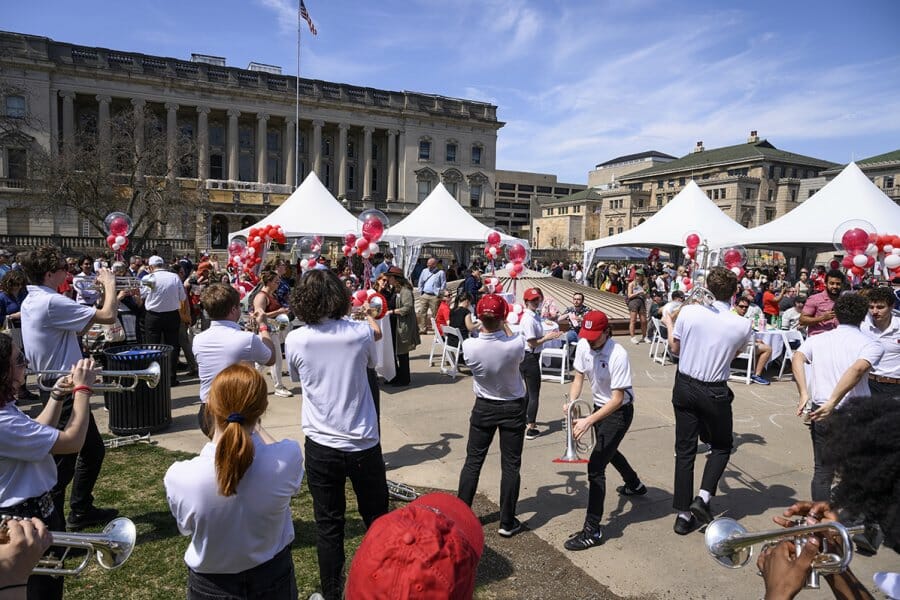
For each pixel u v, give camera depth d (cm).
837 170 6606
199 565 199
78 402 238
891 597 133
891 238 802
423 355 1112
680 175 7931
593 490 384
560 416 698
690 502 405
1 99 4522
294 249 1405
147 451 547
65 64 5250
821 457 144
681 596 332
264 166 6197
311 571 346
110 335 793
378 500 319
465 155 7306
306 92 6328
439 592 112
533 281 1415
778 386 901
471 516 145
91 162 3591
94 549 182
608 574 353
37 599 247
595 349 390
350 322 314
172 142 3884
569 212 8969
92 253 3416
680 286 1279
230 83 5975
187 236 4775
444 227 1908
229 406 192
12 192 4978
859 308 385
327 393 301
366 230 745
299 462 211
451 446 580
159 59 5697
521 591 335
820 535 152
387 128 6850
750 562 369
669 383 899
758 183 7081
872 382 469
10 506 222
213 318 383
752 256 5191
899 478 126
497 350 372
